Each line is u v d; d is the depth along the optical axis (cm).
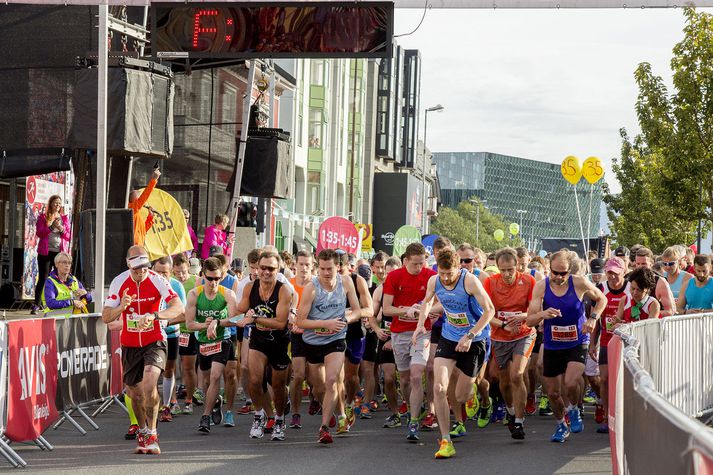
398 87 13788
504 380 1842
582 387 2014
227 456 1571
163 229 2620
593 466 1509
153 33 2275
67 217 3288
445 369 1619
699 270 2325
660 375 1822
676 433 652
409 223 13000
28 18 2645
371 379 2134
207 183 3441
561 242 7988
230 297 1798
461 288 1625
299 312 1698
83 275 2398
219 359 1862
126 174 2591
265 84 3691
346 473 1428
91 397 1872
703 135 4891
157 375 1580
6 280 3438
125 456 1563
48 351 1655
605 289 1939
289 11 2242
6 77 2662
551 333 1770
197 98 3425
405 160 14588
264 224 4519
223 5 2258
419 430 1909
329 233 3734
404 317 1848
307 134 8800
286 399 1767
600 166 4334
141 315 1580
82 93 2338
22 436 1527
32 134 2645
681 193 5041
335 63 9444
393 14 2189
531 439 1800
